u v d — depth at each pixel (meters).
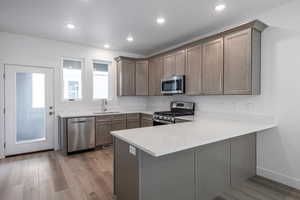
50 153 3.68
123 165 1.78
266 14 2.50
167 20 2.82
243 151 2.40
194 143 1.51
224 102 3.09
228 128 2.16
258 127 2.22
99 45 4.25
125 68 4.57
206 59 3.01
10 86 3.48
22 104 3.62
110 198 2.07
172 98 4.32
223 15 2.65
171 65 3.79
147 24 2.98
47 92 3.87
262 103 2.55
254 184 2.37
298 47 2.21
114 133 1.89
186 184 1.77
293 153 2.28
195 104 3.67
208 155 1.96
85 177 2.59
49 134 3.90
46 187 2.30
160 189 1.61
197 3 2.30
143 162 1.52
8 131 3.47
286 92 2.32
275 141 2.44
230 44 2.63
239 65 2.52
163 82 3.92
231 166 2.24
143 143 1.49
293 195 2.13
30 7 2.40
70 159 3.33
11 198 2.04
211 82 2.92
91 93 4.41
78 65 4.34
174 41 3.92
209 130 2.04
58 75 3.97
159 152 1.30
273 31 2.43
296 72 2.23
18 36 3.50
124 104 4.92
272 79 2.44
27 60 3.60
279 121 2.39
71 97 4.26
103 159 3.33
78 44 4.18
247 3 2.30
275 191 2.22
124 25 3.03
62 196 2.10
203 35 3.48
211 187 2.01
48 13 2.58
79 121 3.70
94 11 2.52
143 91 4.62
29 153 3.66
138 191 1.52
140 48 4.52
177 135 1.79
